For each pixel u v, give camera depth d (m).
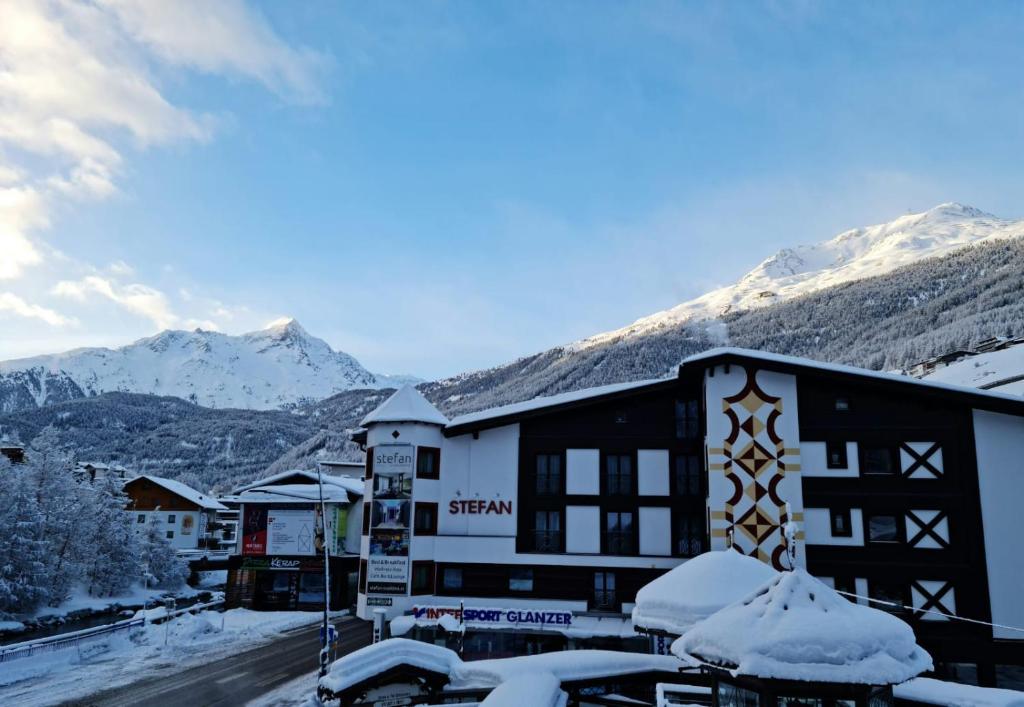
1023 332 162.00
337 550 59.75
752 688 12.82
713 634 13.18
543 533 46.62
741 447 40.94
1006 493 38.66
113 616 68.44
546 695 18.80
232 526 129.00
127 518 81.62
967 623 37.72
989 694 17.16
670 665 23.00
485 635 41.41
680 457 46.25
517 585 45.88
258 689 32.97
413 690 21.78
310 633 47.50
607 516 46.09
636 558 44.66
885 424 40.44
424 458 48.56
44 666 36.78
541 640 41.16
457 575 47.16
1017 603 37.50
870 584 38.78
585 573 45.22
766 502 40.16
